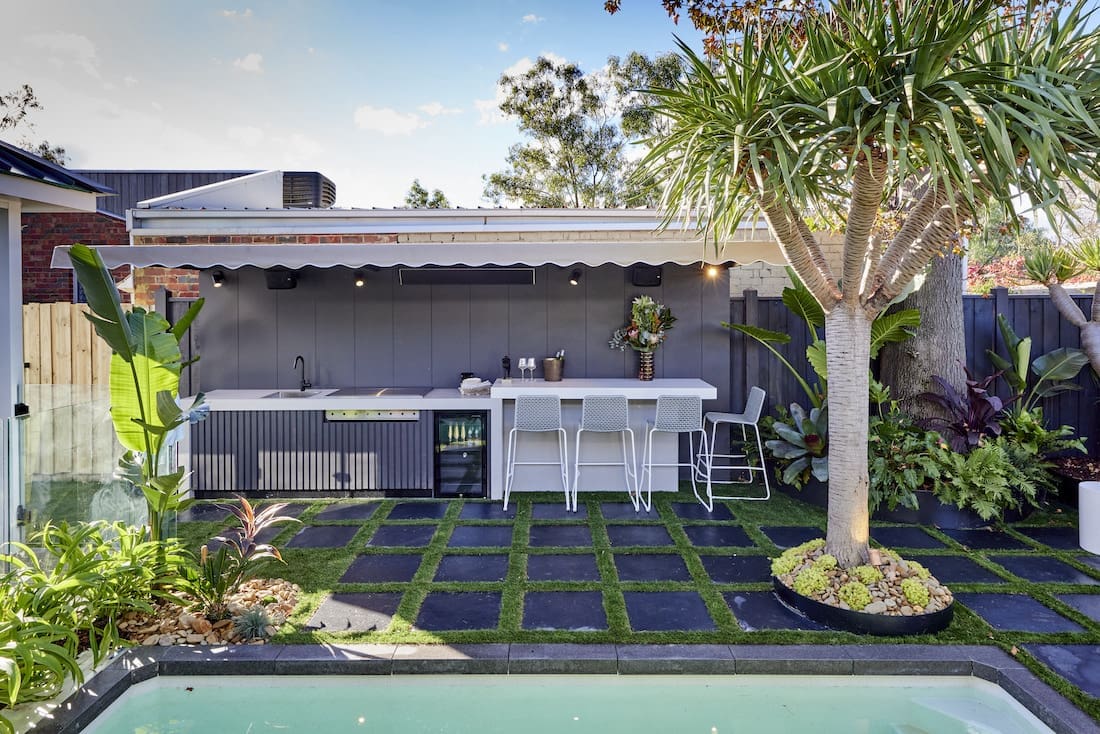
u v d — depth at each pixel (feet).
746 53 11.86
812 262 13.93
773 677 11.88
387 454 23.02
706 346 26.21
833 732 10.67
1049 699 10.49
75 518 15.34
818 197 15.42
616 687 11.86
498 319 26.50
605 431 22.54
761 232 25.45
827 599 13.30
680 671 11.81
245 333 26.25
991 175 10.47
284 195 41.86
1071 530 19.57
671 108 13.16
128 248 21.16
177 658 11.78
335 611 13.82
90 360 28.37
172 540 14.47
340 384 26.45
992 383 25.63
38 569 12.39
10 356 16.34
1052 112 9.81
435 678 11.89
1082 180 10.53
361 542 18.37
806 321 25.61
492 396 22.74
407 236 29.73
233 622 13.00
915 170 10.37
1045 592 14.85
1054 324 25.35
